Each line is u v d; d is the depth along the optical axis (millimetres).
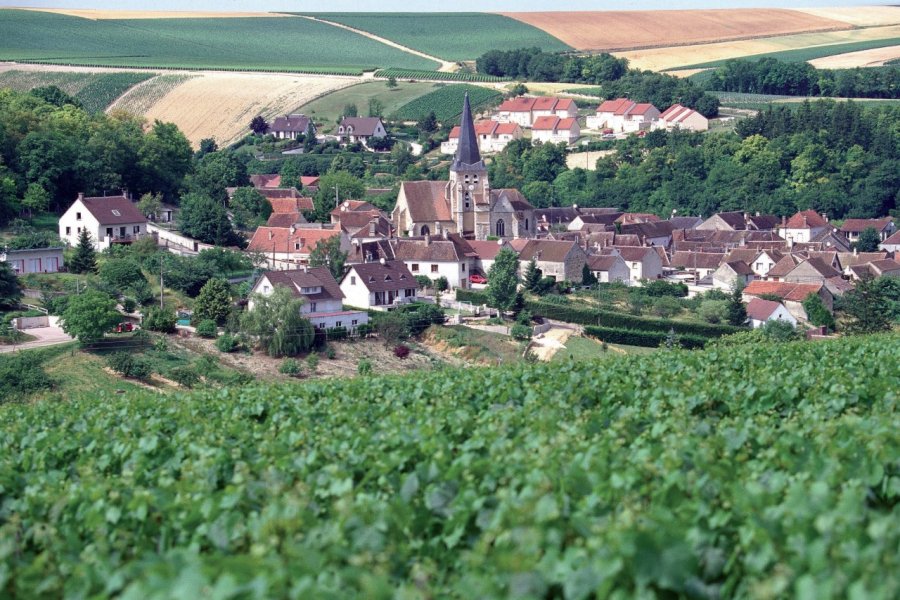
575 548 27672
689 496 32906
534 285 164500
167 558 29250
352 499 33781
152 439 47312
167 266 144375
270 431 49312
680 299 164625
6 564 31531
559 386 57656
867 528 28125
